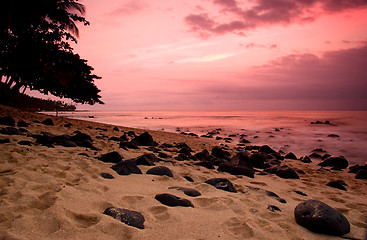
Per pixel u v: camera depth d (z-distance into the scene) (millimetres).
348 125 36281
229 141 18500
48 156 4992
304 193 4977
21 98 29547
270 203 3814
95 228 2264
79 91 22172
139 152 7418
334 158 10070
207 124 40250
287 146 16984
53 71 19734
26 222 2221
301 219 3021
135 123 41750
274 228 2811
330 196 4957
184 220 2775
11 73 18859
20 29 17234
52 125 11758
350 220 3441
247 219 2943
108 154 5418
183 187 3988
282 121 48625
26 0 15672
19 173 3578
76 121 18531
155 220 2721
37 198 2777
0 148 5168
